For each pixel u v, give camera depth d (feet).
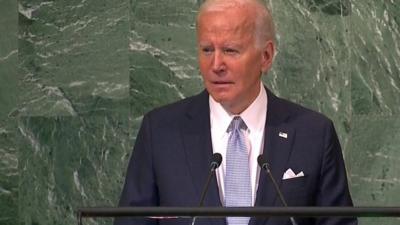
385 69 44.68
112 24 46.73
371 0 44.75
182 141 31.89
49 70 47.60
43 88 47.73
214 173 28.96
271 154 31.27
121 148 46.91
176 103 33.53
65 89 47.47
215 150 31.42
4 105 48.24
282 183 30.78
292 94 45.37
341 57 45.09
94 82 47.09
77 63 47.24
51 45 47.50
